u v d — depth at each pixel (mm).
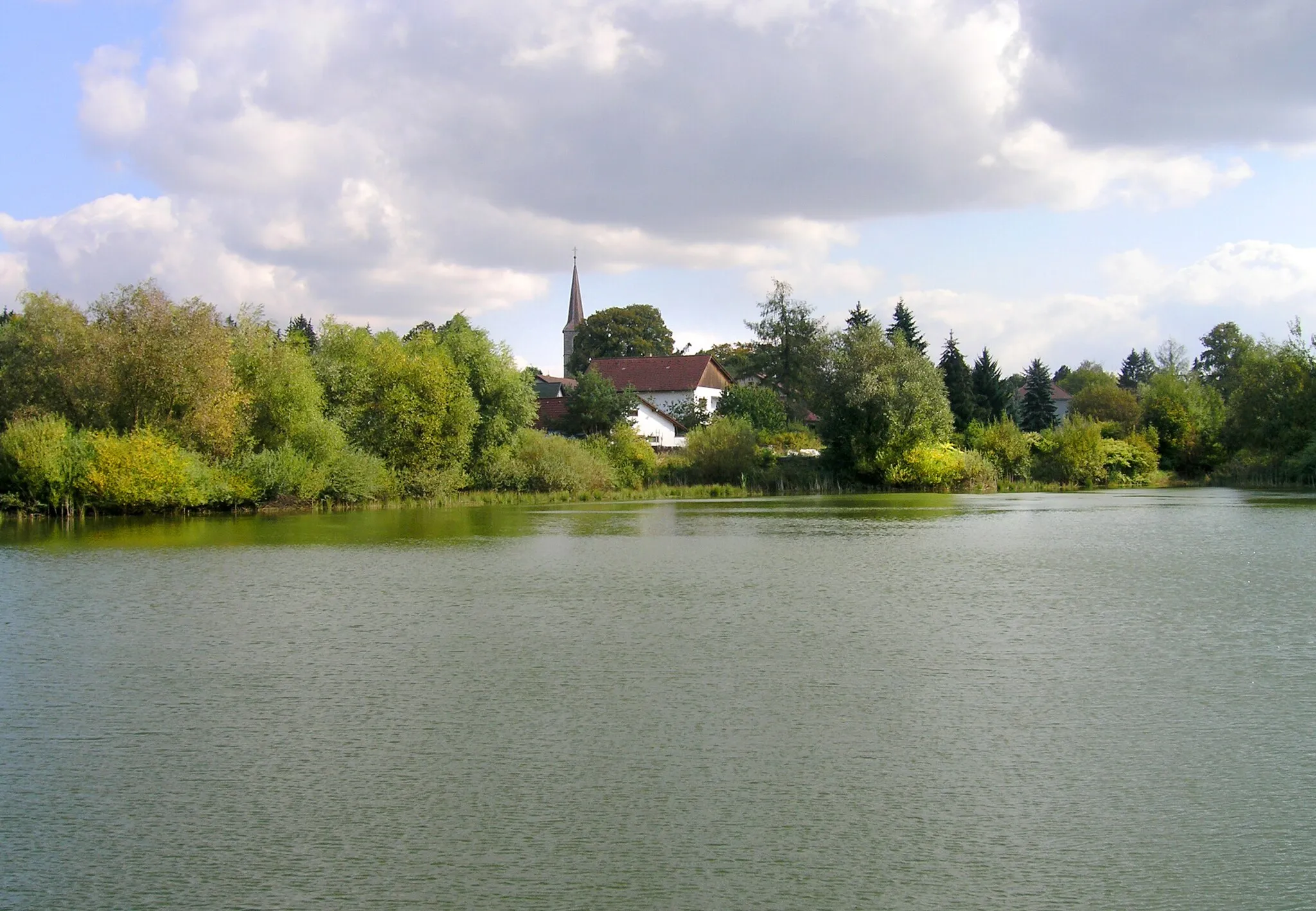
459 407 63438
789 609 22875
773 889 9219
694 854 9938
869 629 20516
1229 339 158250
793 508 59781
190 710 14961
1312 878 9453
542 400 110750
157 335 51281
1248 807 11102
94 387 52000
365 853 10047
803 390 115312
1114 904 8969
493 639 19672
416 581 27594
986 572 28891
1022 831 10492
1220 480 86062
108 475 47500
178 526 45844
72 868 9812
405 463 62281
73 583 27359
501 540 39406
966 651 18422
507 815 10906
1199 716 14367
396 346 64562
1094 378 160875
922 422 77062
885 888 9242
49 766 12633
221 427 51969
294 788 11766
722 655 18156
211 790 11750
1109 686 15984
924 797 11375
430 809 11117
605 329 147125
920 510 56469
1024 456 83000
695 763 12492
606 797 11383
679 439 112750
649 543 38000
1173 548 34906
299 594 25344
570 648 18797
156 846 10273
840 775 12047
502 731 13773
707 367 123625
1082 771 12203
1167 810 11008
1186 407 93125
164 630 20750
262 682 16500
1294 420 79812
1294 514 50062
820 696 15438
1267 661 17625
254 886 9391
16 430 47719
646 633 20156
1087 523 46062
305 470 54469
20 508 47719
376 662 17828
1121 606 23109
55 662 17969
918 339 114125
